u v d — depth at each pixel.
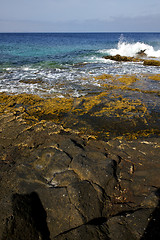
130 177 4.07
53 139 5.67
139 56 24.12
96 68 16.62
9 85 11.38
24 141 5.53
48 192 3.54
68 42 48.16
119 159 4.58
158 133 6.31
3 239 2.62
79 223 3.09
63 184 3.80
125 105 8.38
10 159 4.77
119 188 3.81
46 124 6.56
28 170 4.19
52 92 10.23
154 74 14.30
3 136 5.77
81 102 8.75
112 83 11.91
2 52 24.88
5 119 6.81
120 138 6.01
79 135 6.09
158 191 3.61
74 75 13.95
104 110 7.92
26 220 2.96
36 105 8.43
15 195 3.30
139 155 4.80
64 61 19.97
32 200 3.43
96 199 3.46
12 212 2.93
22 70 15.47
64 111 7.88
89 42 48.94
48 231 3.03
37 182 3.89
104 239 2.72
